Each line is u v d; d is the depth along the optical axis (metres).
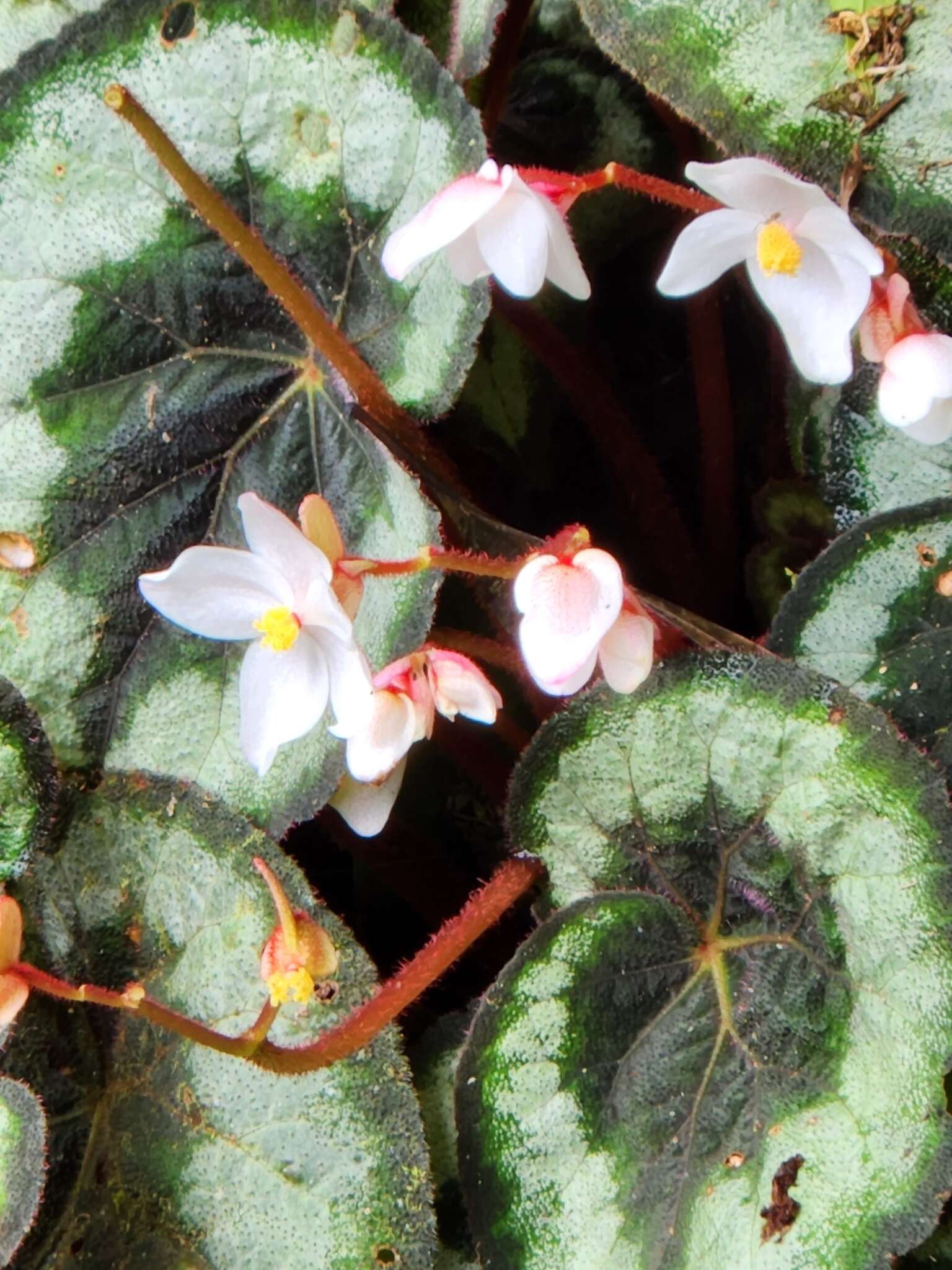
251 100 0.54
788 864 0.53
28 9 0.59
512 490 0.62
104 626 0.55
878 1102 0.52
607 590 0.49
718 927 0.54
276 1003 0.50
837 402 0.57
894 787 0.52
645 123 0.61
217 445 0.56
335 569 0.50
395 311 0.54
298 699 0.51
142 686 0.55
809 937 0.53
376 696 0.51
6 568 0.55
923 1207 0.52
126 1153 0.54
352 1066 0.53
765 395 0.62
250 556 0.50
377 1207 0.52
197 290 0.55
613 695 0.53
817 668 0.54
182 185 0.51
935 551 0.54
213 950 0.54
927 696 0.54
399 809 0.60
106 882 0.55
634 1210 0.53
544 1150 0.53
